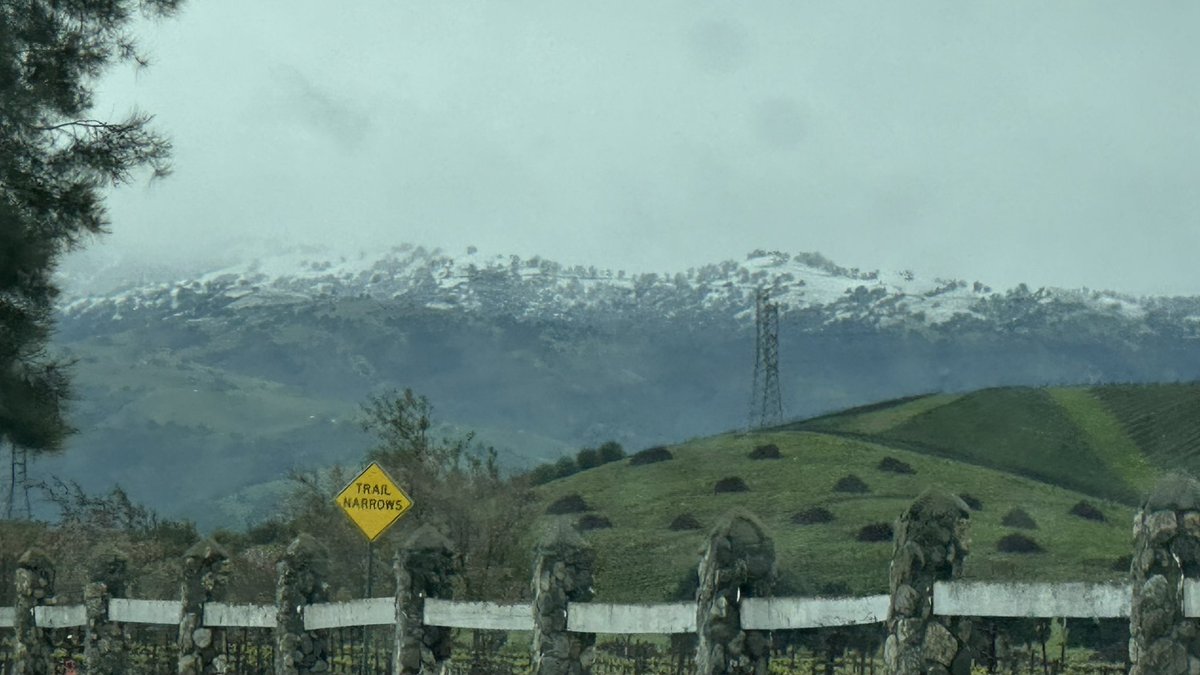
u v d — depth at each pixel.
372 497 31.03
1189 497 12.24
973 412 148.25
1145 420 136.88
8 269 35.28
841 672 26.77
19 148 37.00
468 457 62.31
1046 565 85.31
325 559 25.55
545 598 19.75
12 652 34.94
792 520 105.25
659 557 96.25
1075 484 123.69
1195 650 12.03
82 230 37.47
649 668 31.92
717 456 131.75
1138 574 12.41
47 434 37.25
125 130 37.84
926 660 13.94
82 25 37.59
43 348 37.47
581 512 112.00
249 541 68.25
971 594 13.70
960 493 113.88
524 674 31.92
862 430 145.88
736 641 16.53
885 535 96.69
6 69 35.72
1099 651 27.06
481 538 59.38
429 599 22.14
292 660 24.95
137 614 29.36
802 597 15.88
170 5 38.25
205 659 27.80
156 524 65.25
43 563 32.16
